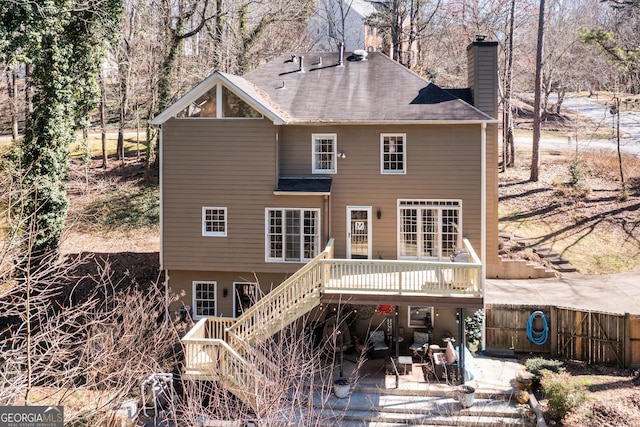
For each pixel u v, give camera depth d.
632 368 16.91
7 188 13.52
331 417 13.20
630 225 26.89
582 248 25.86
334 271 18.45
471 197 19.17
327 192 19.00
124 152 40.53
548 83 46.94
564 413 14.37
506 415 14.97
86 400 10.68
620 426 13.65
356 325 19.41
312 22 55.16
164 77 31.95
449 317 18.98
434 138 19.31
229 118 19.34
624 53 25.69
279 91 21.27
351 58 22.55
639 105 48.44
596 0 52.44
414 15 42.09
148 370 12.11
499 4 37.16
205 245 19.73
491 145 20.56
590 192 30.27
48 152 21.55
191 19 36.78
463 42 42.31
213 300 20.27
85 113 23.61
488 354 18.89
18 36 20.03
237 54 34.62
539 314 18.64
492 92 20.83
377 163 19.62
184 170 19.62
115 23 23.64
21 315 9.30
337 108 19.97
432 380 16.89
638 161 33.22
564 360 18.14
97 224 29.98
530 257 25.11
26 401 8.13
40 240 18.78
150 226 30.06
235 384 14.65
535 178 32.34
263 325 16.67
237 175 19.47
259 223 19.52
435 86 20.56
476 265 15.78
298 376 15.39
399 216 19.62
